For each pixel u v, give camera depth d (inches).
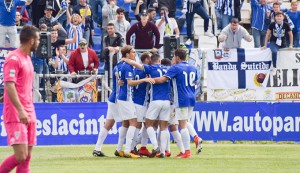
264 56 2274.9
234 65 2267.5
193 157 1672.0
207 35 2598.4
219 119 2155.5
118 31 2412.6
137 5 2527.1
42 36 2016.5
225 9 2551.7
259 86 2276.1
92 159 1625.2
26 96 1047.6
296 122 2165.4
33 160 1608.0
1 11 2260.1
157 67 1663.4
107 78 2190.0
